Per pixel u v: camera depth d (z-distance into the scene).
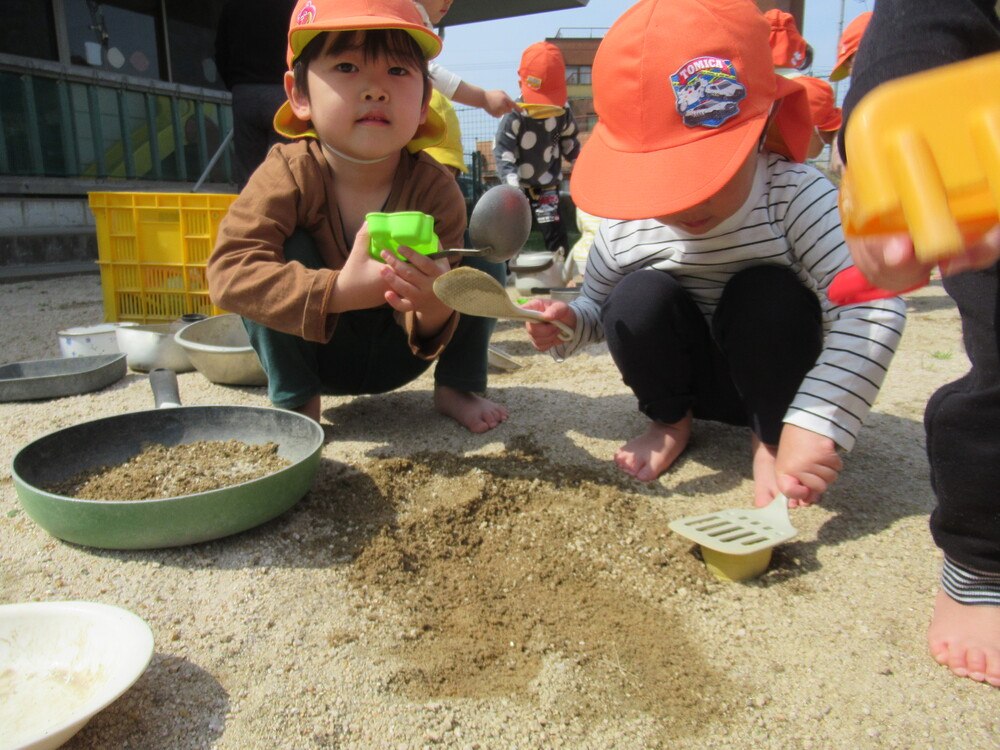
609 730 1.02
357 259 1.55
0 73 5.93
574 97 25.50
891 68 0.94
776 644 1.19
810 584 1.35
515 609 1.28
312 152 1.79
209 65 7.94
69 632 1.09
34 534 1.48
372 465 1.77
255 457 1.70
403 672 1.12
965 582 1.16
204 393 2.41
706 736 1.01
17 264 5.96
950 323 3.39
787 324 1.54
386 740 1.00
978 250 0.59
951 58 0.92
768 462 1.64
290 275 1.61
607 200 1.37
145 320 3.37
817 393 1.39
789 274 1.60
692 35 1.34
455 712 1.05
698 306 1.80
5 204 6.00
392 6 1.60
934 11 0.94
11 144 6.05
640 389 1.79
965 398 1.08
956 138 0.57
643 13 1.41
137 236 3.27
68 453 1.65
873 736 1.01
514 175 4.80
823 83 3.66
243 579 1.33
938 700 1.07
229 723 1.02
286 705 1.05
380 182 1.83
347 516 1.55
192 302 3.27
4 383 2.35
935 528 1.18
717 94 1.33
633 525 1.55
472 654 1.16
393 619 1.25
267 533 1.48
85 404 2.35
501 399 2.30
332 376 2.05
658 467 1.76
